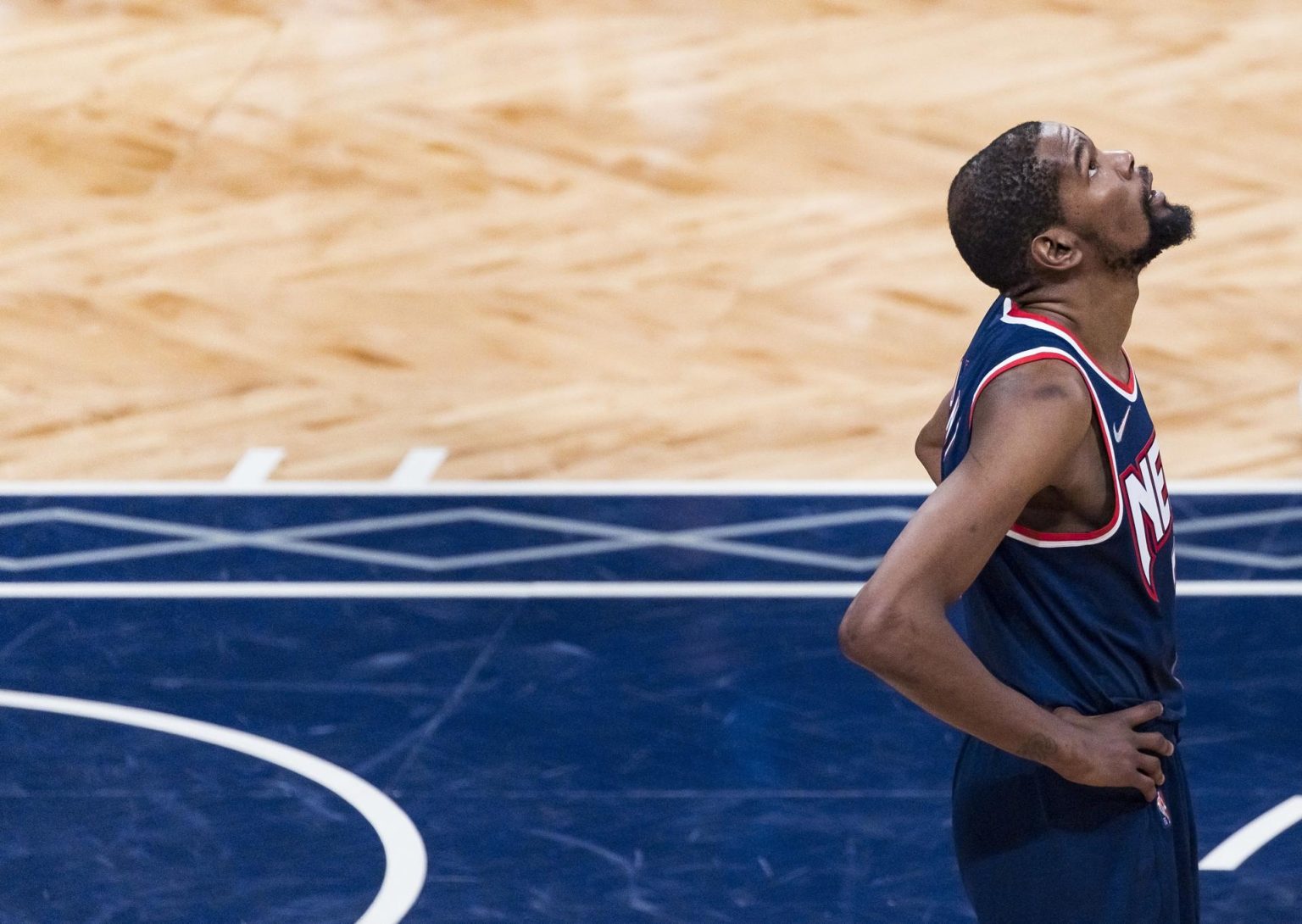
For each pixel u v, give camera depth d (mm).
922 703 8734
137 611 19578
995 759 9703
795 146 30719
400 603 19688
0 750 16797
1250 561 20203
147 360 26141
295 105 32312
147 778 16344
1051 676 9438
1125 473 9234
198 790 16141
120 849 15227
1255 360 25344
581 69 33031
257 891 14609
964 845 9852
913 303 26938
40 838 15406
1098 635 9367
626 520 21625
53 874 14875
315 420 24547
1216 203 29031
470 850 15180
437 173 30500
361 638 18922
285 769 16500
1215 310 26500
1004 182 9281
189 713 17500
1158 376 25047
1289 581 19719
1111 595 9359
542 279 27812
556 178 30266
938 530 8656
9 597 19922
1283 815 15484
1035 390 8914
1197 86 31734
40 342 26594
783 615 19250
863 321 26547
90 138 31609
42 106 32406
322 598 19844
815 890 14539
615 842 15281
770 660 18344
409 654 18594
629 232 28875
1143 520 9352
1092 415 9078
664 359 25859
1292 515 21297
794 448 23516
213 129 31797
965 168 9570
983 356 9258
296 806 15883
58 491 22703
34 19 35188
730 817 15625
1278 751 16484
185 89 32875
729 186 29906
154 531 21578
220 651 18688
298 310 27234
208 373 25812
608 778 16266
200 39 34406
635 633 18922
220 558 20844
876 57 32938
